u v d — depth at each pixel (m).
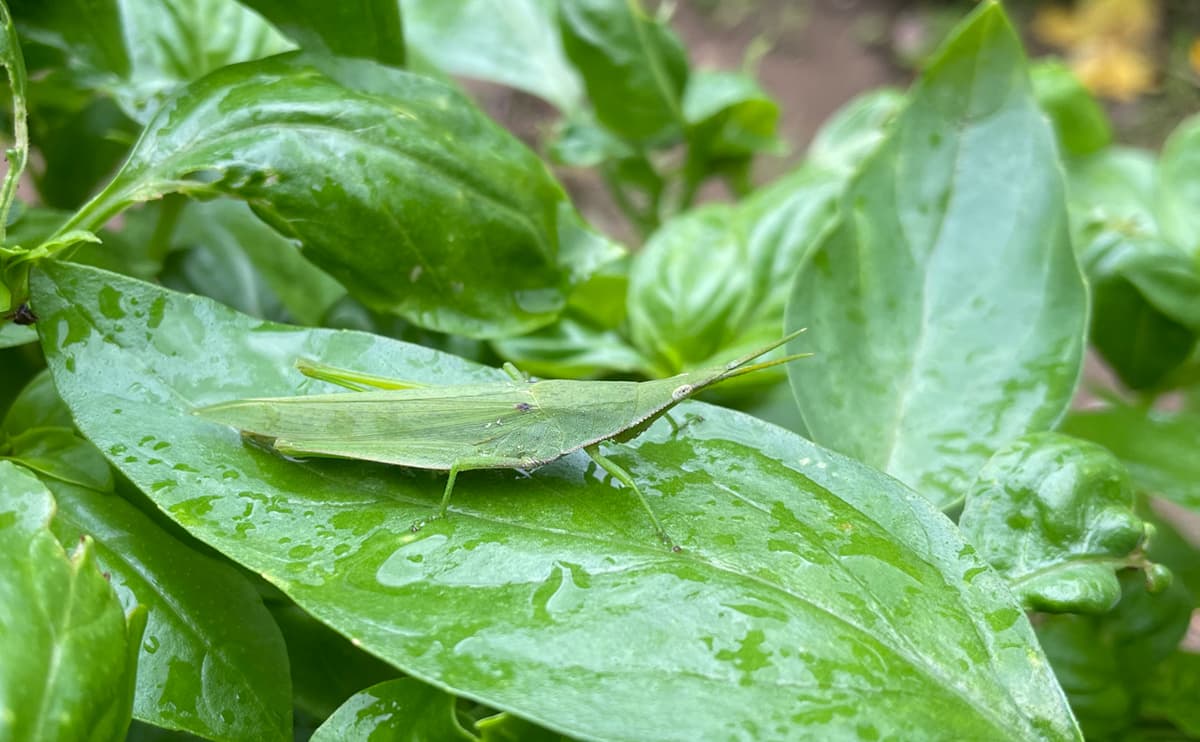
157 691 0.11
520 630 0.11
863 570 0.11
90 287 0.12
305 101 0.13
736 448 0.12
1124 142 0.40
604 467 0.12
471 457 0.12
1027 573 0.12
